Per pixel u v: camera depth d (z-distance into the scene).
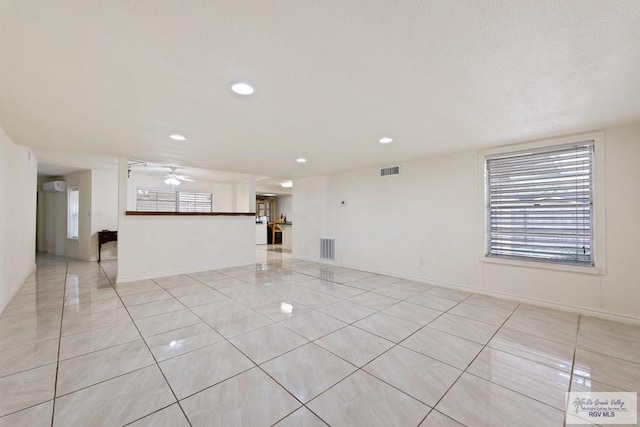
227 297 3.62
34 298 3.51
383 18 1.32
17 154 3.60
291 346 2.29
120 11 1.26
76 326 2.64
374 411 1.54
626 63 1.69
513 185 3.63
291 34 1.44
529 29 1.39
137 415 1.49
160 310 3.11
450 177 4.15
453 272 4.11
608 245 2.93
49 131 3.05
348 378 1.85
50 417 1.46
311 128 2.97
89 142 3.52
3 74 1.82
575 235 3.17
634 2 1.21
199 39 1.48
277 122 2.78
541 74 1.83
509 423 1.45
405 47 1.55
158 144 3.64
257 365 2.00
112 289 3.97
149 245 4.70
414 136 3.24
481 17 1.31
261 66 1.75
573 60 1.66
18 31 1.39
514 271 3.56
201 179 7.69
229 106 2.38
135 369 1.93
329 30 1.41
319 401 1.62
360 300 3.52
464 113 2.52
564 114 2.54
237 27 1.38
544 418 1.49
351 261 5.66
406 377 1.87
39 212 7.63
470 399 1.65
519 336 2.50
